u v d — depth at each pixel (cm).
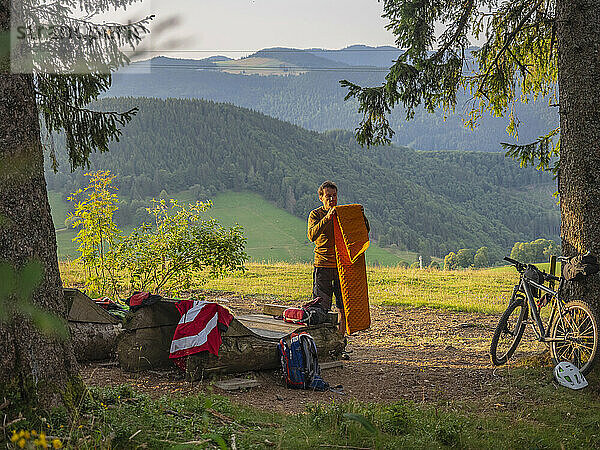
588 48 645
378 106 879
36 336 367
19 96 356
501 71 862
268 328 699
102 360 668
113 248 1067
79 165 578
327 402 564
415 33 864
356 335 1022
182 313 613
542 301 709
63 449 307
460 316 1252
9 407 349
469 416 516
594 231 646
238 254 1121
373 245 13838
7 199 344
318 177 16775
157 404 442
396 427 443
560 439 462
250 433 409
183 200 15012
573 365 616
